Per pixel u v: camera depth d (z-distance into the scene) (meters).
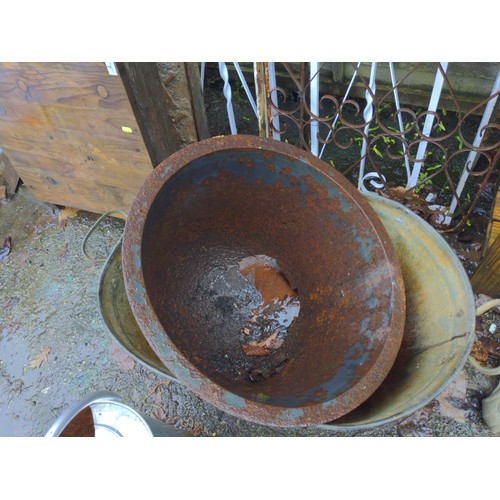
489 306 1.39
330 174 1.13
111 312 1.17
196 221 1.29
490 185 1.94
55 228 2.06
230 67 2.37
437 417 1.47
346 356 1.12
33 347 1.74
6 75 1.47
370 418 1.01
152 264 1.13
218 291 1.46
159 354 0.91
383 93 2.12
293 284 1.47
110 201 1.88
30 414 1.61
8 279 1.93
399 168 2.08
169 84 1.67
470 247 1.82
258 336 1.44
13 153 1.80
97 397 1.15
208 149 1.09
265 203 1.32
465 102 2.01
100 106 1.46
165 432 1.27
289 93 2.31
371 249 1.13
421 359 1.13
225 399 0.90
